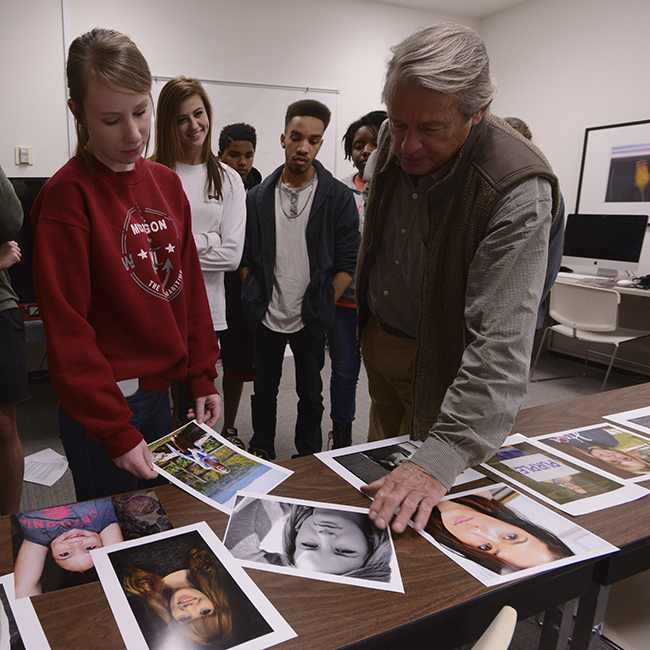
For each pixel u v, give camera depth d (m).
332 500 0.93
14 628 0.64
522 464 1.08
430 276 1.12
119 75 0.89
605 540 0.84
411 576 0.75
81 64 0.90
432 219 1.08
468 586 0.73
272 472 1.02
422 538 0.83
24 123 3.53
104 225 1.01
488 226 1.00
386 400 1.56
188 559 0.77
